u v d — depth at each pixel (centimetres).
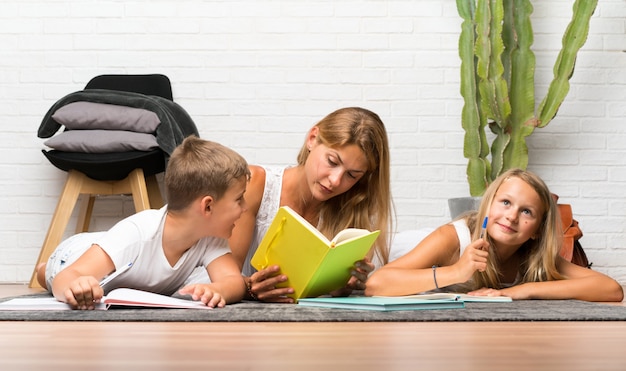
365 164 201
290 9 377
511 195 221
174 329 125
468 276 202
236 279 183
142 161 326
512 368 79
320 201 220
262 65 376
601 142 377
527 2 357
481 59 344
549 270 230
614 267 374
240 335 115
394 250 282
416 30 376
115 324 135
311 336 114
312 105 376
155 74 366
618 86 378
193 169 175
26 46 379
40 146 377
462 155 374
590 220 376
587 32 343
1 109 378
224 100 376
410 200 373
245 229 214
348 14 377
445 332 122
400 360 85
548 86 377
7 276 374
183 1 377
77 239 221
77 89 378
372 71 375
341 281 192
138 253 176
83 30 378
